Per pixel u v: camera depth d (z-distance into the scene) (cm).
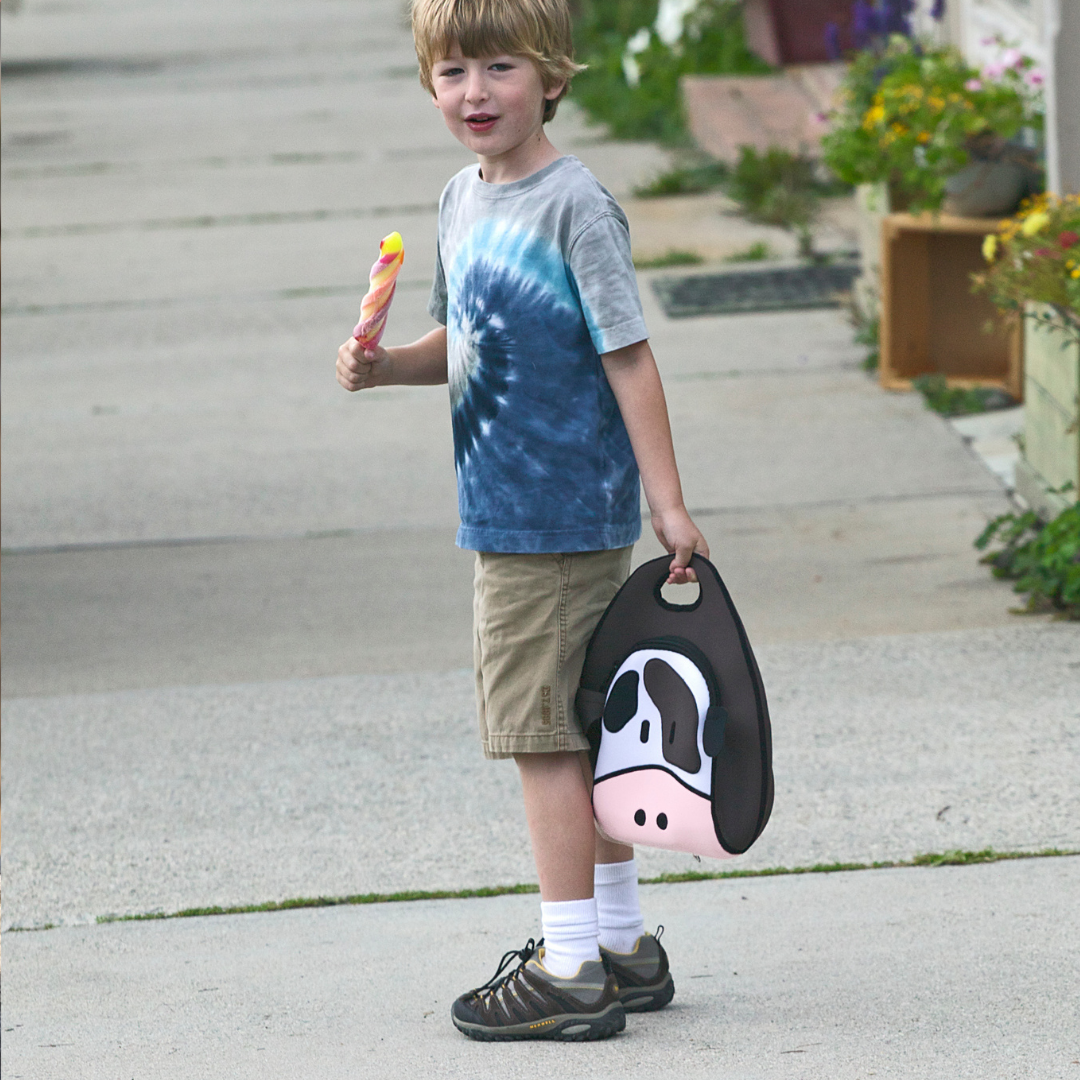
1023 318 2338
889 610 2088
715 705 1028
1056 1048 1037
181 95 6981
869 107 3092
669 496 1045
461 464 1103
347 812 1617
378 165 5322
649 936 1161
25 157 5806
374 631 2167
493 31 1026
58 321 3875
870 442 2780
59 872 1517
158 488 2802
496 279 1063
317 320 3766
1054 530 2047
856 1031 1082
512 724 1087
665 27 6744
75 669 2092
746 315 3578
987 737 1669
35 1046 1160
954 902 1323
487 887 1436
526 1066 1052
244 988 1252
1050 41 2209
